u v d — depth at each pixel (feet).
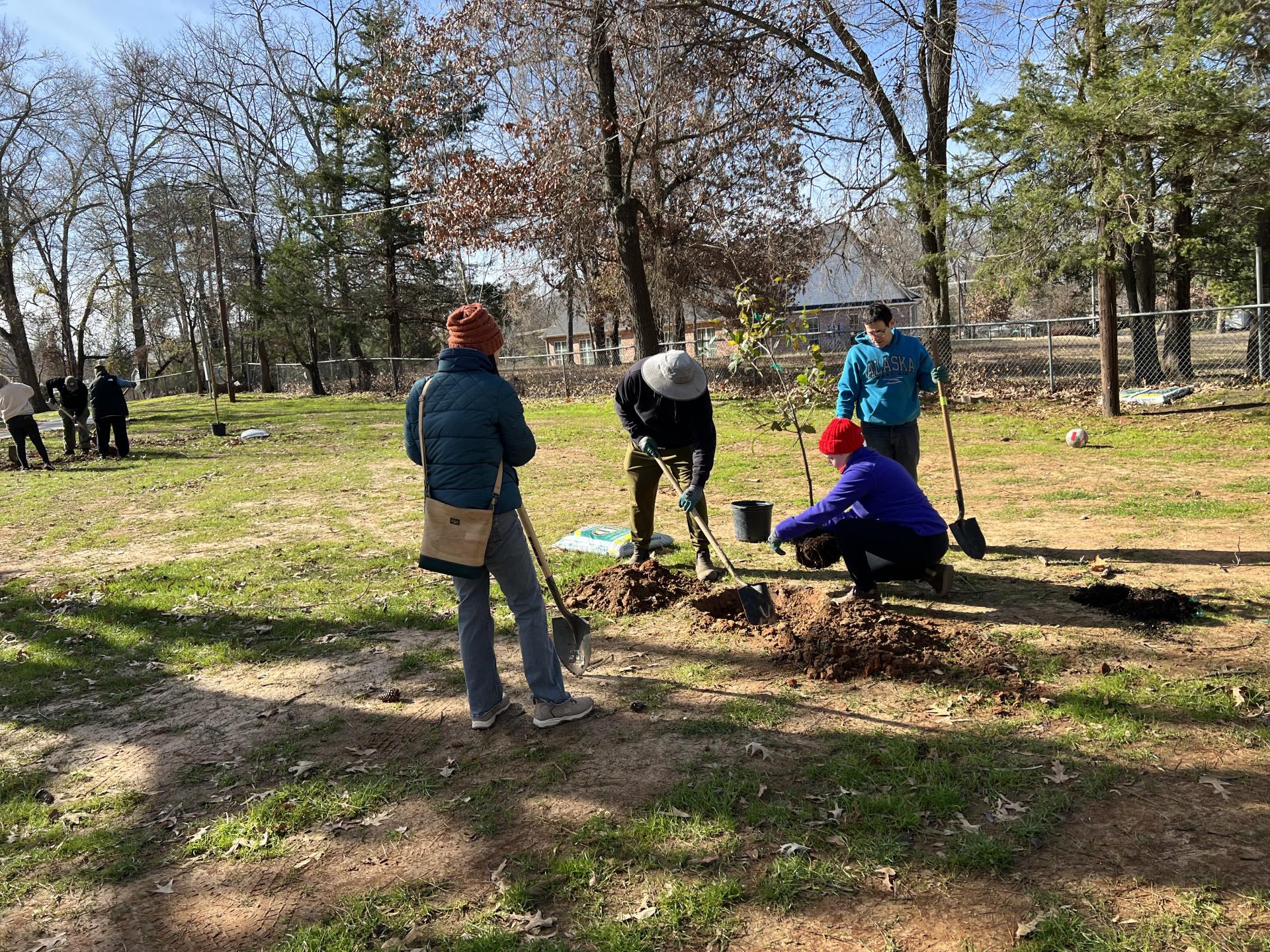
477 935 8.41
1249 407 41.93
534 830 10.19
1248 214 49.16
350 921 8.77
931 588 17.58
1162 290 79.46
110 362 154.61
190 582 22.15
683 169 79.87
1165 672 13.08
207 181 139.13
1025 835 9.31
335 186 108.68
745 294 23.70
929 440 40.29
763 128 67.00
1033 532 22.31
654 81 65.10
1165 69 37.93
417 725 13.29
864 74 61.00
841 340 84.84
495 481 12.05
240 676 15.85
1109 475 29.32
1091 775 10.40
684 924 8.33
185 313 154.30
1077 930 7.82
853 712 12.60
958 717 12.18
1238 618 15.08
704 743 11.98
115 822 11.09
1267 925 7.75
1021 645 14.53
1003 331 119.75
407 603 19.43
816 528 16.46
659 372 18.21
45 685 15.84
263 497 35.58
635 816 10.27
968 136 44.98
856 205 63.52
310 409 87.51
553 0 60.29
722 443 43.75
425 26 67.36
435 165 75.77
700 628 16.56
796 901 8.54
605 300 103.35
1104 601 16.24
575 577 19.95
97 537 28.91
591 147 63.05
